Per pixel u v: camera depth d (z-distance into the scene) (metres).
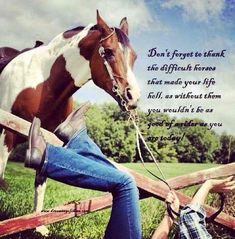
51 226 1.94
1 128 1.93
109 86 1.80
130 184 1.61
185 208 1.32
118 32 1.80
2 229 1.84
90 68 1.83
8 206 1.96
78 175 1.56
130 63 1.78
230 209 2.05
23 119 1.86
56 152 1.54
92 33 1.83
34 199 1.96
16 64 1.95
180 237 1.30
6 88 1.94
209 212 1.93
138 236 1.63
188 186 1.94
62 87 1.89
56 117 1.93
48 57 1.91
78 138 1.77
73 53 1.85
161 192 1.90
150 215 2.01
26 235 1.90
